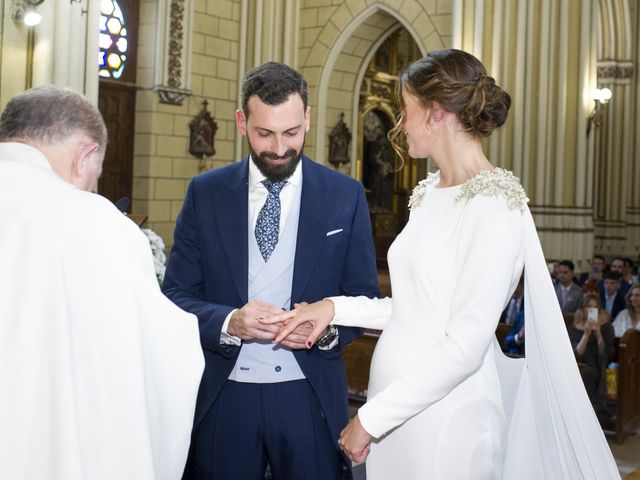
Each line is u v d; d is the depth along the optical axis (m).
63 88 1.95
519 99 12.05
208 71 12.86
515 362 2.24
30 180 1.80
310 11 13.77
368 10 13.19
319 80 13.67
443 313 1.97
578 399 2.13
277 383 2.51
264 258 2.58
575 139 12.47
